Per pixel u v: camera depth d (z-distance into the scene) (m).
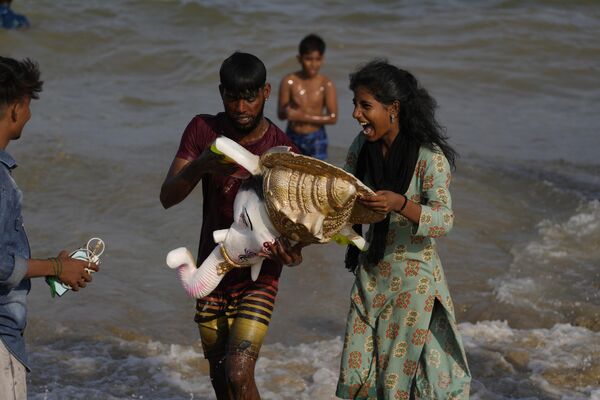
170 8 36.16
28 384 11.79
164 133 24.45
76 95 28.14
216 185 9.49
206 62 31.45
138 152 22.45
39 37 32.91
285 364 12.58
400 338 9.52
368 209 8.50
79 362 12.52
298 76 20.41
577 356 12.82
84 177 20.47
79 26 34.06
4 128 7.80
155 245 17.20
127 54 32.25
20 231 7.86
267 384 11.91
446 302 9.51
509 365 12.55
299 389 11.85
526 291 15.23
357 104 9.20
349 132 25.17
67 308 14.49
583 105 29.27
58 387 11.77
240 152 8.53
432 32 35.47
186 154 9.55
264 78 9.09
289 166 8.23
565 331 13.58
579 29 36.06
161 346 13.21
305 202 8.11
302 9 37.62
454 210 19.31
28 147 21.97
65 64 31.45
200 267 9.23
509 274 16.02
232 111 9.10
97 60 31.83
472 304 14.80
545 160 23.28
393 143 9.32
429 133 9.22
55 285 8.21
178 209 18.95
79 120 25.17
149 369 12.45
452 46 34.00
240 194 8.76
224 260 9.02
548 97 30.08
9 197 7.67
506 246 17.56
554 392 11.84
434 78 31.16
